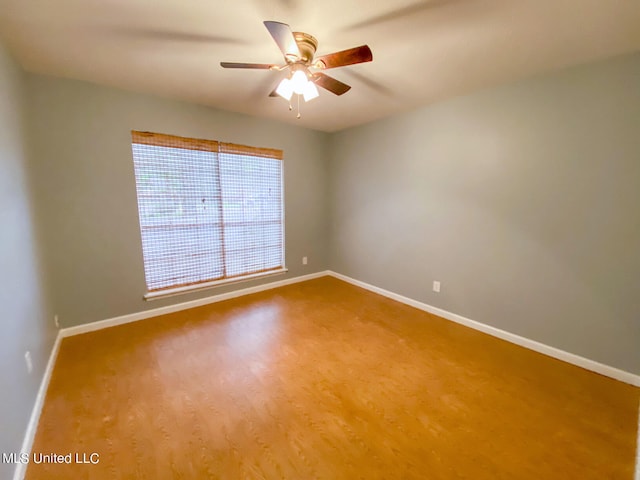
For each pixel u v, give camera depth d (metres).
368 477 1.34
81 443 1.50
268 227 3.88
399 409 1.76
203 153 3.16
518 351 2.43
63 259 2.50
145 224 2.90
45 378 1.93
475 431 1.60
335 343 2.54
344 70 2.18
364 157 3.81
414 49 1.86
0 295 1.31
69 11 1.47
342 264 4.37
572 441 1.54
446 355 2.37
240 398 1.85
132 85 2.53
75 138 2.46
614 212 1.99
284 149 3.83
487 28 1.63
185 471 1.35
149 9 1.46
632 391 1.93
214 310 3.23
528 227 2.40
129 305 2.89
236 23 1.59
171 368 2.16
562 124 2.16
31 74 2.23
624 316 2.01
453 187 2.88
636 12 1.46
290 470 1.37
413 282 3.38
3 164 1.54
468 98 2.68
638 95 1.85
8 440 1.26
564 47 1.82
